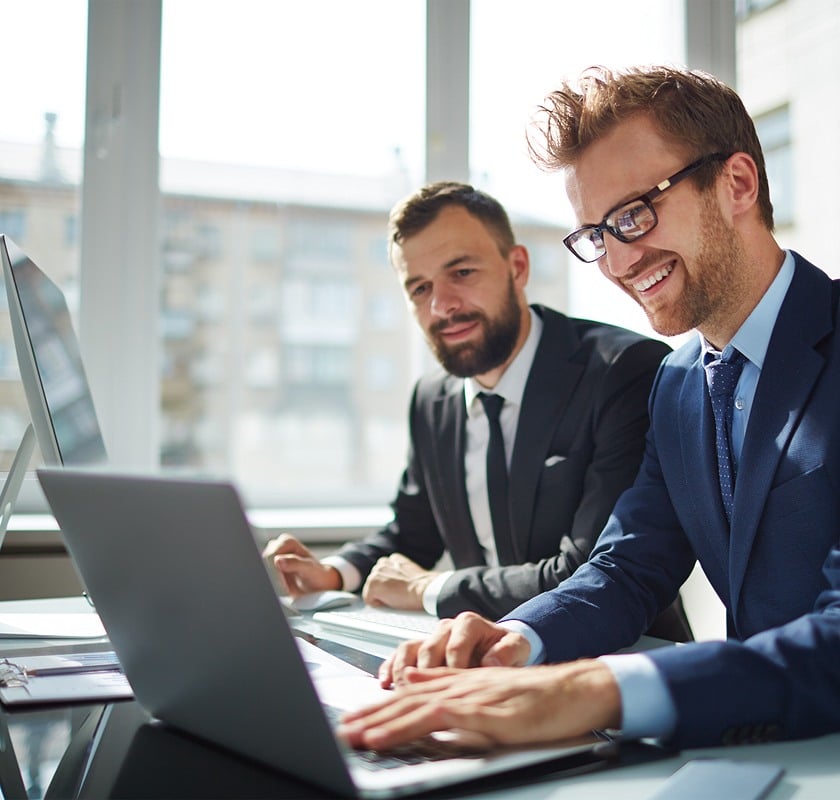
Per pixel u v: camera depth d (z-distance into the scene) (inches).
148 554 26.1
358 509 99.0
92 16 87.8
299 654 22.6
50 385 45.8
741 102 44.8
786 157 102.8
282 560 64.2
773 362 40.8
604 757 27.3
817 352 40.3
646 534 47.1
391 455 1198.3
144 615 28.2
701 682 28.1
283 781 25.3
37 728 31.0
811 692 28.8
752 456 40.3
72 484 27.8
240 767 26.6
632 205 42.3
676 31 99.1
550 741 27.7
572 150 44.0
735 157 43.1
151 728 31.0
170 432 1095.6
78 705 34.1
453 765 25.6
